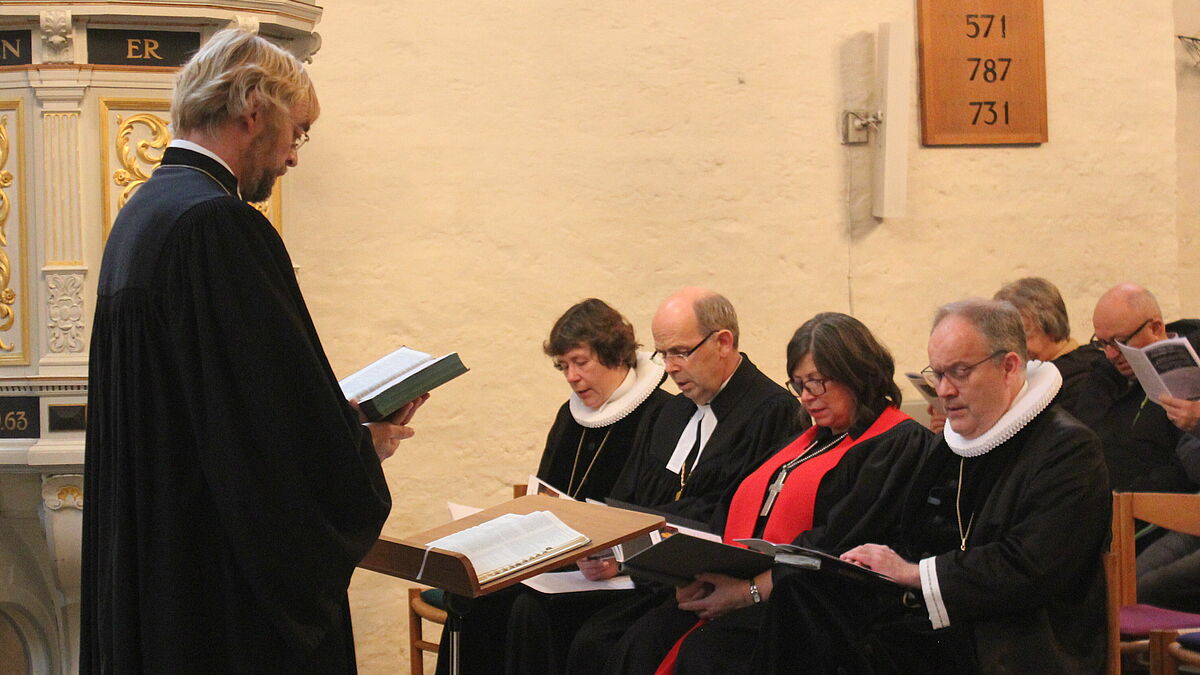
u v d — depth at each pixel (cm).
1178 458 417
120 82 391
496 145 525
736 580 321
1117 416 445
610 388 418
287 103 252
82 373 388
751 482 354
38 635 434
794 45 550
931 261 565
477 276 524
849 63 555
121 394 233
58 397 391
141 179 395
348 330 512
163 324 232
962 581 272
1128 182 585
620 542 312
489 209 525
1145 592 393
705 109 543
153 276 232
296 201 505
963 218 568
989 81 566
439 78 520
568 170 532
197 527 232
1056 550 270
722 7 544
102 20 389
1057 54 577
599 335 414
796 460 346
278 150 254
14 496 409
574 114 532
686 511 374
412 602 441
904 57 545
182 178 242
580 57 533
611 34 535
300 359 234
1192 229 647
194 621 230
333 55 509
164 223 234
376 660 519
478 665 388
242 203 238
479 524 324
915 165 563
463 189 523
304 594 232
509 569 294
